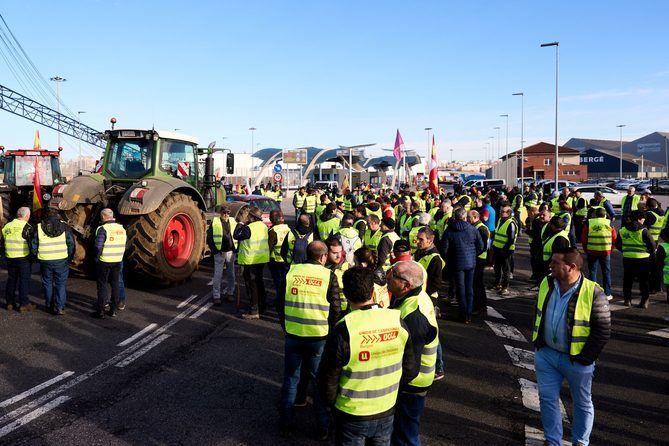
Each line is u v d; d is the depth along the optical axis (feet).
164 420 14.98
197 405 16.01
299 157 157.28
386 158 169.48
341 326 9.88
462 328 25.04
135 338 22.44
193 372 18.67
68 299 29.12
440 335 23.84
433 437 14.28
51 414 15.23
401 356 10.24
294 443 13.88
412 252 27.76
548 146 281.54
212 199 41.70
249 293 26.03
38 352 20.52
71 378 17.94
